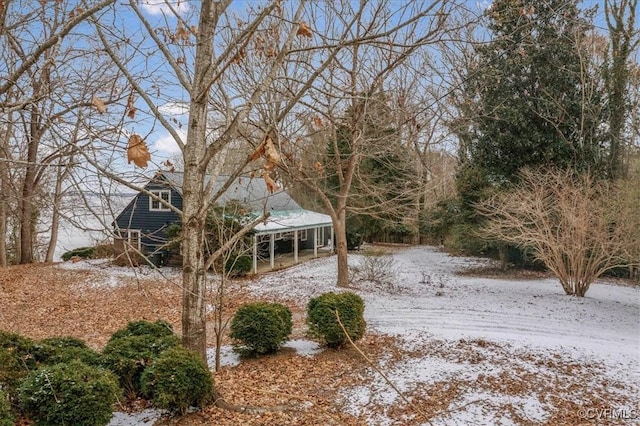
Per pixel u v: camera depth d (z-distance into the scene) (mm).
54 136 3684
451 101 10938
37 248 23203
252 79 8672
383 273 16094
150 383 5230
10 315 11781
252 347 7621
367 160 17656
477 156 19469
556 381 6438
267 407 5602
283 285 15242
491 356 7426
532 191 14672
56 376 4570
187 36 4801
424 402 5742
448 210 20344
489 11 7270
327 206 14109
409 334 8898
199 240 5051
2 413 4035
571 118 17703
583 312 11539
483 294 13945
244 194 18812
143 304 12922
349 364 7203
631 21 17219
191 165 4809
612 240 12367
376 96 10141
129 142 3295
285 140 6727
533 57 17031
